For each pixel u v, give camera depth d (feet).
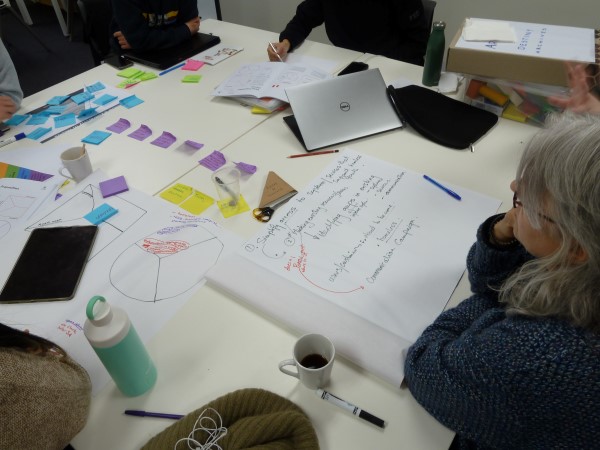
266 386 2.13
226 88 4.65
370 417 1.96
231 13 10.71
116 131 4.26
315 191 3.31
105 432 2.00
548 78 3.57
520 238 1.73
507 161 3.48
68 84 5.17
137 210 3.25
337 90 3.96
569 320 1.48
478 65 3.77
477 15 7.64
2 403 1.55
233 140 4.01
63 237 3.02
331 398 2.04
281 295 2.51
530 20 7.23
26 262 2.85
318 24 6.17
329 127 3.85
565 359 1.41
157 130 4.24
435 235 2.85
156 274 2.73
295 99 3.89
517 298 1.69
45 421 1.70
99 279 2.72
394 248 2.77
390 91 4.05
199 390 2.13
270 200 3.21
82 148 3.62
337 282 2.57
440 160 3.55
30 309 2.57
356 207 3.12
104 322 1.83
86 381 2.07
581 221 1.32
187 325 2.43
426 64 4.39
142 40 5.44
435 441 1.89
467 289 2.49
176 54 5.53
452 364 1.74
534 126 3.86
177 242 2.95
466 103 4.10
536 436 1.62
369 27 6.13
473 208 3.04
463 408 1.74
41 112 4.65
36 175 3.73
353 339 2.26
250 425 1.86
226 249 2.86
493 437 1.75
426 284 2.52
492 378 1.56
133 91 4.92
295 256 2.76
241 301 2.54
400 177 3.38
